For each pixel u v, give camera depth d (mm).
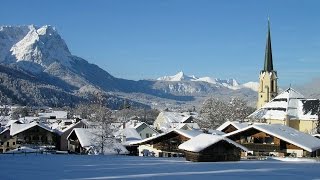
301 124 123500
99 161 61844
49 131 124688
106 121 99312
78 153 96250
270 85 158875
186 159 68750
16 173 42562
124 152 94500
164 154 87688
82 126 123312
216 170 48562
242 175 43469
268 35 160875
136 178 39531
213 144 67438
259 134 83875
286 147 81062
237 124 94500
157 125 187625
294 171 48375
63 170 46688
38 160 62625
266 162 65438
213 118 148250
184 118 184250
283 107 126812
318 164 61531
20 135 122938
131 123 150750
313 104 124688
